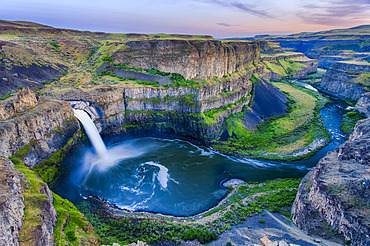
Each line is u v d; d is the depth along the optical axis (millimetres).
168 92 95562
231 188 62969
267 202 52469
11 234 26516
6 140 51688
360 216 33125
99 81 101625
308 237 37344
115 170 71688
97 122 85688
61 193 59031
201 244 39094
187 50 98750
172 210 54844
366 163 44688
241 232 40719
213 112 99125
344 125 107938
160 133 96312
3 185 30875
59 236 33875
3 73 85812
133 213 53094
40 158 60219
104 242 38781
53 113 65750
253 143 90812
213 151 85188
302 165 75062
